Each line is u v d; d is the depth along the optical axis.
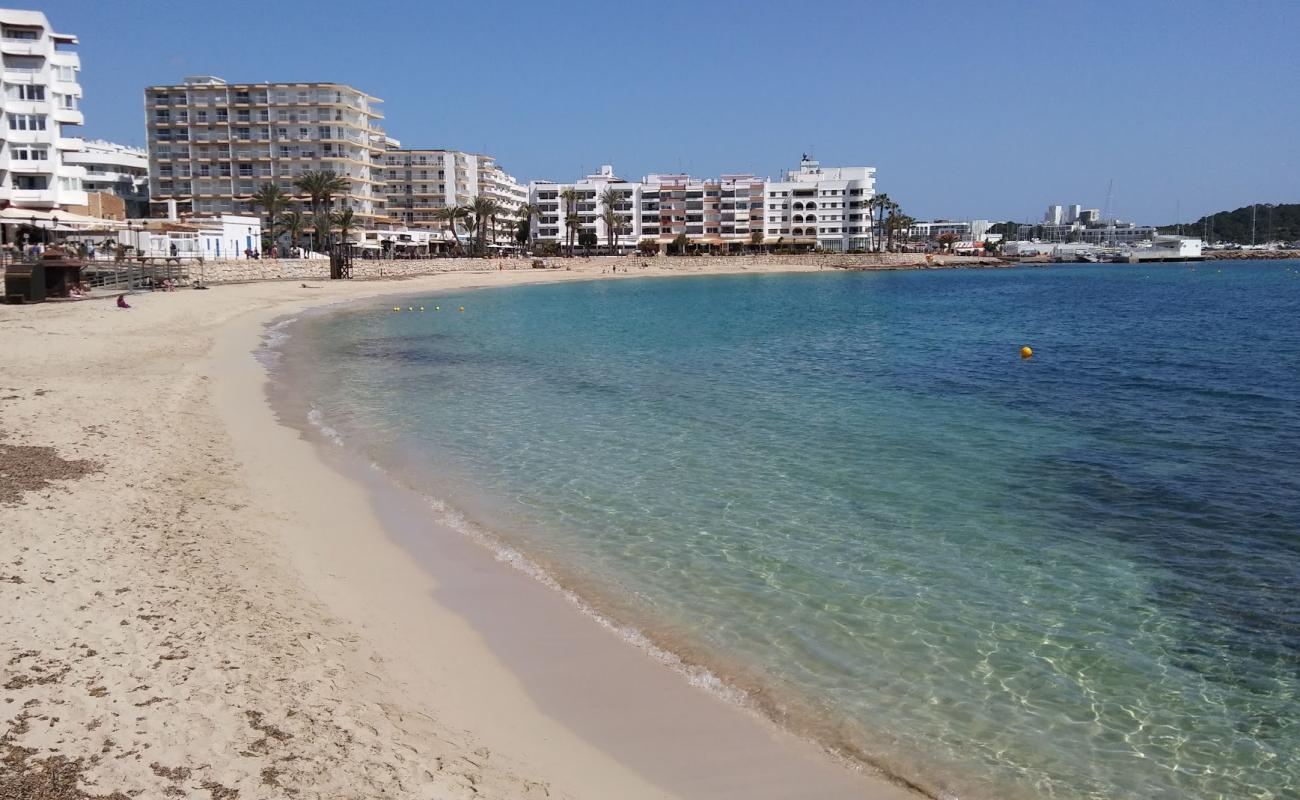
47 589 9.22
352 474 16.25
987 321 55.66
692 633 9.90
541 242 171.25
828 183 180.75
